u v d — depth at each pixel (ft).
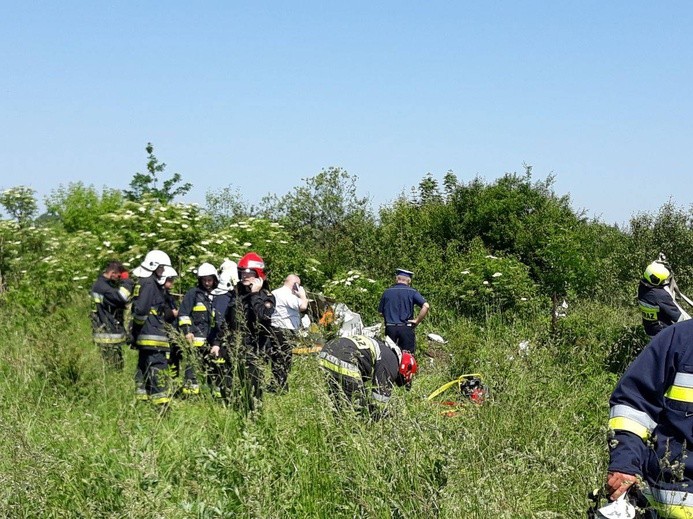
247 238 59.47
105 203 92.53
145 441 16.92
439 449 14.76
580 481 15.44
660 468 11.42
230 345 24.97
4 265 55.57
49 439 17.98
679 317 30.71
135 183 73.20
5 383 23.97
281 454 16.99
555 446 17.84
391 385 20.33
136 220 56.59
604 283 54.54
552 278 45.75
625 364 30.81
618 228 73.82
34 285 52.13
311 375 19.60
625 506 11.27
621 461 11.41
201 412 22.33
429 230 68.74
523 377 22.61
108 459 17.06
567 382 25.39
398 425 15.44
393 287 40.65
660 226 58.18
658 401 11.75
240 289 28.25
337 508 15.72
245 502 14.57
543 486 15.52
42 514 14.65
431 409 19.34
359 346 20.59
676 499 11.30
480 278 54.49
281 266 59.11
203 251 55.98
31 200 61.05
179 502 14.96
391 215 71.00
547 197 68.95
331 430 16.66
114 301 31.14
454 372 31.86
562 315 47.09
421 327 51.75
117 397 24.21
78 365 25.73
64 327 29.86
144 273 29.94
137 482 14.69
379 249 65.51
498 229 66.59
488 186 69.51
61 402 22.58
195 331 31.60
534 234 63.77
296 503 15.88
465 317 53.52
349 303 55.42
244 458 16.10
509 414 20.07
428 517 13.41
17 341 28.99
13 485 14.70
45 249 57.72
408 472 14.57
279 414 19.04
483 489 13.92
